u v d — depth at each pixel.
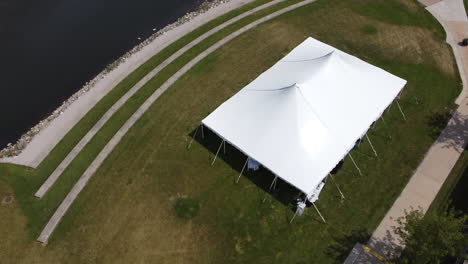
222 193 19.19
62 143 21.84
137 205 18.78
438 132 22.06
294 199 18.89
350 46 27.42
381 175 20.06
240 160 20.44
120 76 25.83
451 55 26.95
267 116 18.92
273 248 17.39
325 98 19.48
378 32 28.64
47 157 21.17
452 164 20.56
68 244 17.56
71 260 17.06
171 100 23.64
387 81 21.39
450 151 21.14
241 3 31.52
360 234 17.89
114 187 19.48
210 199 18.98
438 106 23.48
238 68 25.64
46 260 17.09
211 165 20.27
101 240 17.62
